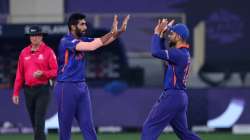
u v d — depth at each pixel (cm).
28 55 3872
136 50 7806
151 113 3453
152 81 7469
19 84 3928
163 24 3369
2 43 6800
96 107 5600
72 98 3466
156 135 3438
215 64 7850
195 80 7569
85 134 3512
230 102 5634
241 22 7912
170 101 3403
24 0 7681
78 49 3403
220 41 7900
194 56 7775
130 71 6856
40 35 3875
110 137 5288
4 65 6812
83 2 7788
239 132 5644
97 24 7800
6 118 5603
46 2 7694
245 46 7906
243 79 7725
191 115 5603
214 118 5625
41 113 3844
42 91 3853
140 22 7844
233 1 7900
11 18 7694
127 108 5600
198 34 7812
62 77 3475
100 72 6812
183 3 7850
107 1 7819
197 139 3500
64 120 3503
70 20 3472
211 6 7869
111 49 6794
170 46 3488
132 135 5431
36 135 3847
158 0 7844
